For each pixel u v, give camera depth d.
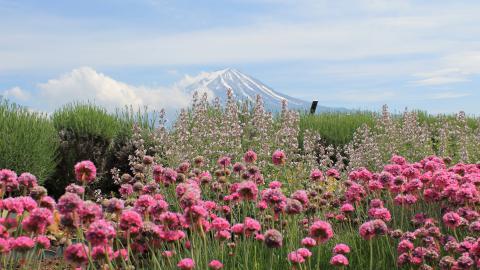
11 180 4.23
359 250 4.75
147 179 7.70
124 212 3.68
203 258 4.34
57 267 4.74
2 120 9.11
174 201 5.87
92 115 11.19
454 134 11.84
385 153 10.52
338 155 9.81
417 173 5.55
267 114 10.14
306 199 4.31
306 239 4.04
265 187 7.82
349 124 14.58
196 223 3.93
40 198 4.07
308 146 9.64
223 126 9.70
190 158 8.85
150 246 4.16
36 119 9.78
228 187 6.26
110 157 10.77
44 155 9.20
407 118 11.76
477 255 3.78
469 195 4.82
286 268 4.31
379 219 4.24
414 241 4.77
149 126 12.09
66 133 10.57
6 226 3.73
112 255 3.51
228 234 4.25
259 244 4.66
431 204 5.57
